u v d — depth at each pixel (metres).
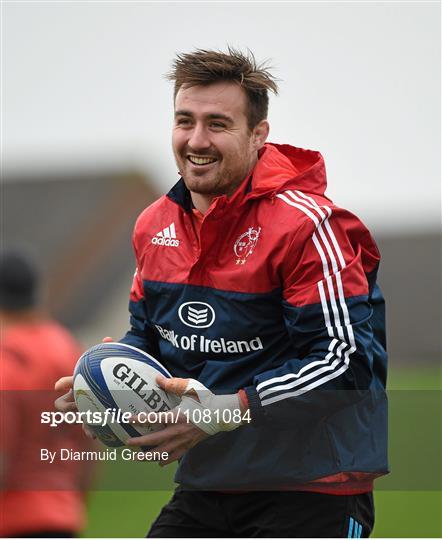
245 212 13.54
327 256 13.00
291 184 13.73
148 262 14.44
